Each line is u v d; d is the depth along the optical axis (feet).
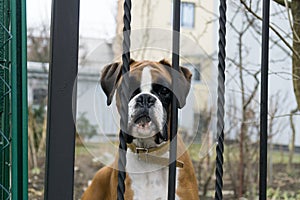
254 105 15.05
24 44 5.69
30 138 17.97
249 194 15.11
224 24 4.52
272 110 16.28
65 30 4.06
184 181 6.89
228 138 15.76
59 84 4.05
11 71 5.63
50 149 4.03
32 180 16.56
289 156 17.38
